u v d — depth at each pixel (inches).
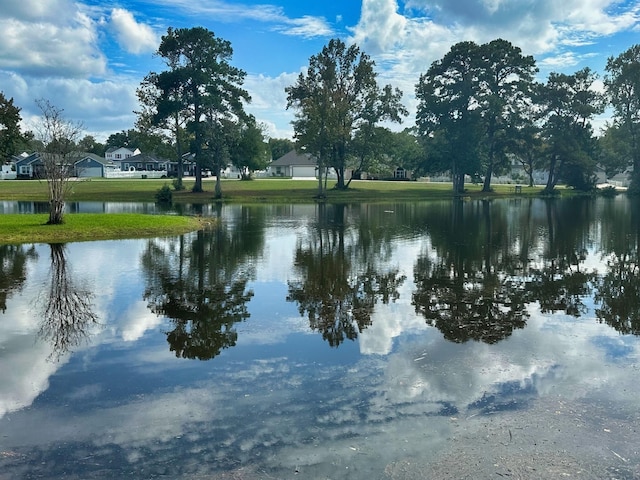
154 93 2162.9
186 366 274.5
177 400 233.5
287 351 297.3
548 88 2551.7
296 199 1978.3
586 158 2532.0
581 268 564.1
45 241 756.6
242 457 187.3
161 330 338.3
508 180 4200.3
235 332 334.3
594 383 251.6
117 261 600.4
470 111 2412.6
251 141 2171.5
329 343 311.7
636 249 708.0
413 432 204.5
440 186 2878.9
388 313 380.5
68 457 187.9
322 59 2185.0
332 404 228.7
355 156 2471.7
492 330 338.0
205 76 1962.4
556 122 2581.2
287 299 423.2
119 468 180.9
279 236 854.5
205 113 2044.8
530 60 2375.7
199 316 371.6
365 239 817.5
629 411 222.7
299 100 2204.7
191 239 807.1
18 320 360.2
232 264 586.2
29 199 1779.0
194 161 2096.5
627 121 2573.8
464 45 2368.4
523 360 282.4
